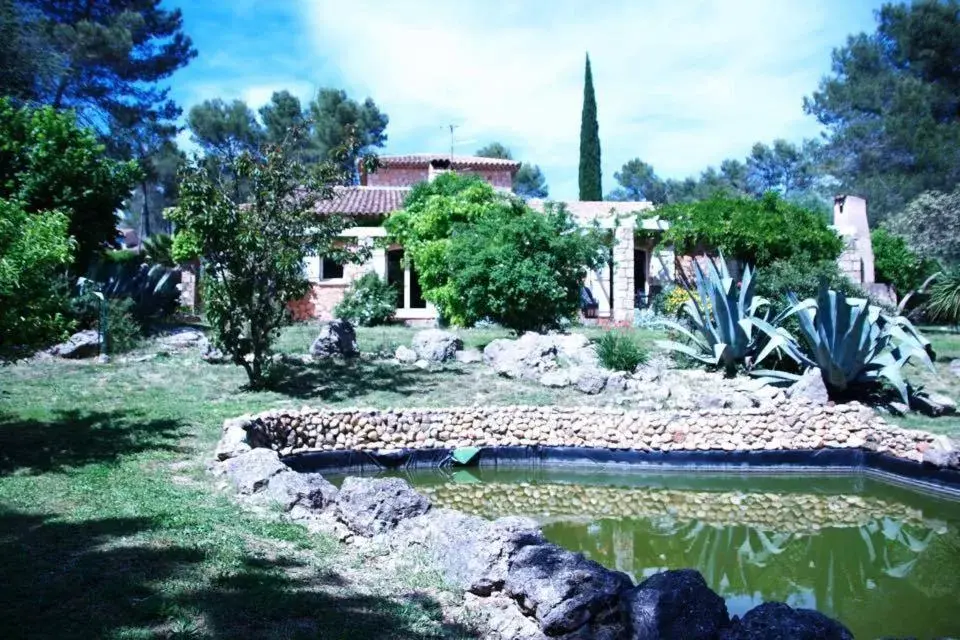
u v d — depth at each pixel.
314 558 5.27
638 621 3.97
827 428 10.38
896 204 34.75
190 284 23.69
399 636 4.02
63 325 7.98
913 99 35.22
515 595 4.57
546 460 10.66
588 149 37.62
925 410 11.32
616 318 21.25
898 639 4.56
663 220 21.83
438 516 5.80
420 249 20.27
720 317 13.22
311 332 17.78
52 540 5.11
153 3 34.16
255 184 11.92
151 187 50.56
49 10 31.64
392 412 10.55
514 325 15.52
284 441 9.87
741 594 6.58
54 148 15.98
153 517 5.78
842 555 7.59
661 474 10.37
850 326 11.20
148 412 10.17
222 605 4.17
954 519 8.76
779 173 54.72
